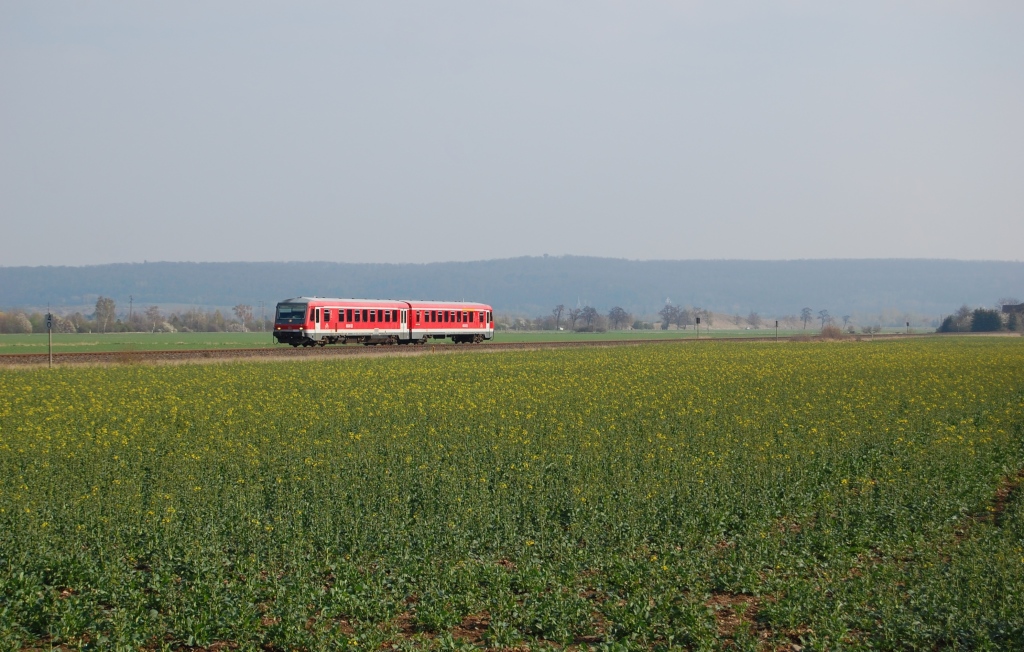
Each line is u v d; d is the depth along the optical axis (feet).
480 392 137.90
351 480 75.20
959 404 127.03
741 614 48.42
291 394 132.05
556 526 61.98
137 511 64.18
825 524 62.54
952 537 61.62
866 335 499.51
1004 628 45.03
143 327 579.07
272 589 49.29
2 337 449.89
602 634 46.44
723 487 73.15
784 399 131.13
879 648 44.68
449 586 50.67
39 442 92.17
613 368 185.98
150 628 45.01
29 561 52.85
